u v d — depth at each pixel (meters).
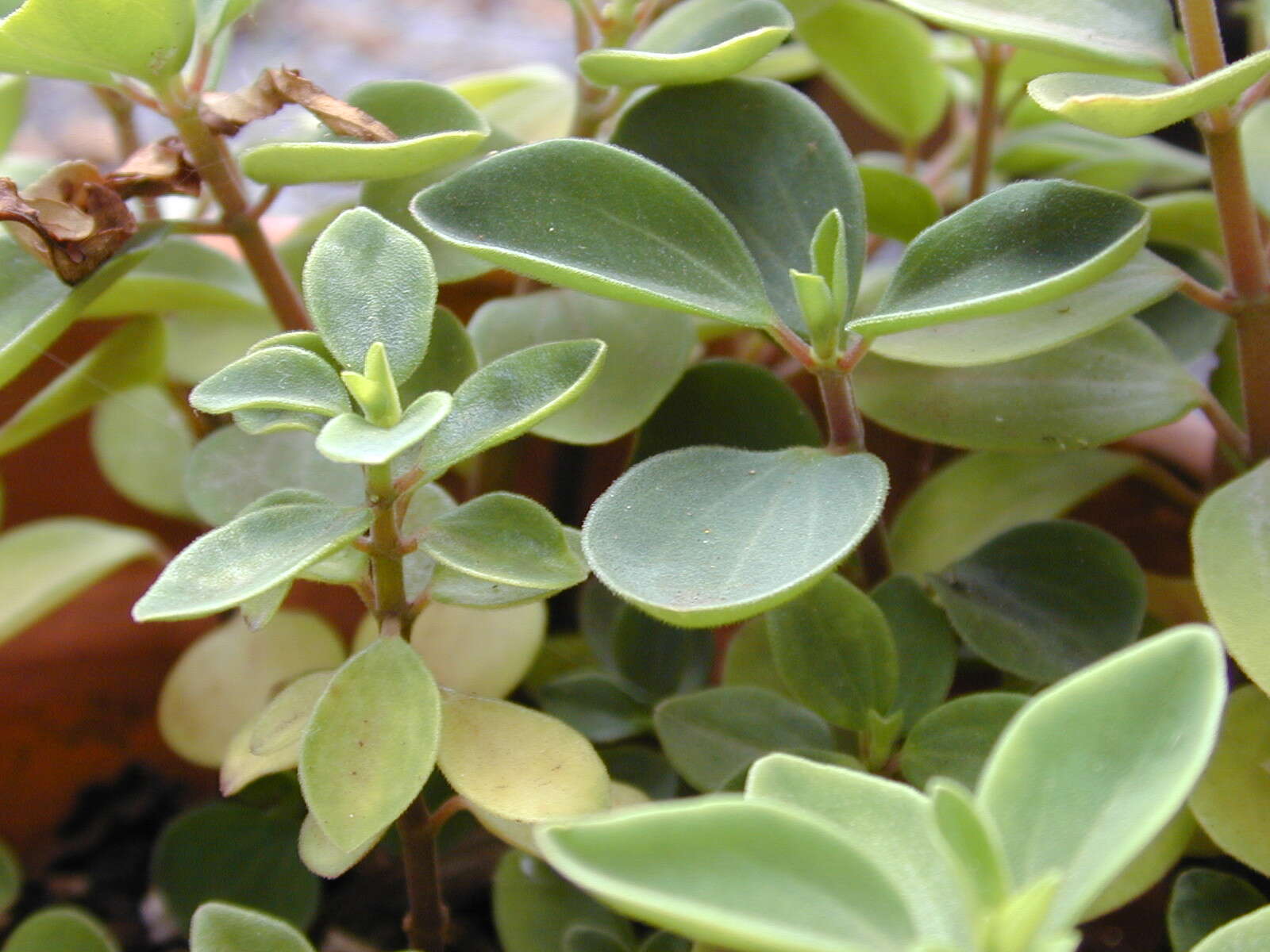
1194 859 0.24
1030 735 0.18
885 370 0.25
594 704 0.26
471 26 0.48
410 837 0.22
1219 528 0.22
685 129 0.24
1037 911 0.16
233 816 0.27
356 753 0.20
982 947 0.17
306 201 0.36
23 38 0.22
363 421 0.19
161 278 0.26
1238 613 0.21
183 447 0.33
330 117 0.23
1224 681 0.17
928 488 0.28
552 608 0.31
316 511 0.20
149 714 0.33
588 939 0.24
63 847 0.31
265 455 0.24
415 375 0.23
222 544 0.20
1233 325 0.26
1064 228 0.22
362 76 0.43
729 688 0.24
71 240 0.23
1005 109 0.33
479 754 0.21
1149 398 0.24
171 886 0.27
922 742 0.22
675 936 0.23
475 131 0.23
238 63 0.40
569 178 0.22
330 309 0.20
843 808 0.18
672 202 0.22
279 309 0.26
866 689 0.22
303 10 0.46
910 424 0.24
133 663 0.33
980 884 0.17
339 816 0.20
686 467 0.21
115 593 0.34
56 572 0.29
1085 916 0.21
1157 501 0.29
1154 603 0.26
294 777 0.27
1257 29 0.26
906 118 0.33
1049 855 0.17
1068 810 0.18
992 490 0.27
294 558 0.19
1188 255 0.27
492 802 0.20
